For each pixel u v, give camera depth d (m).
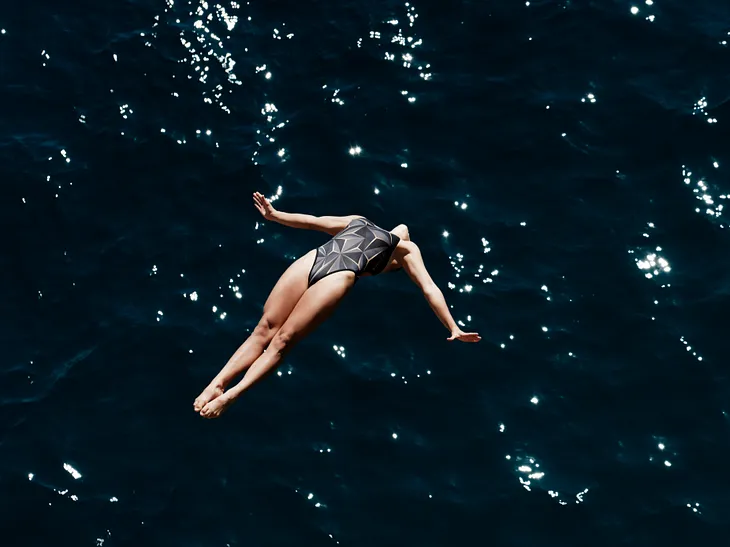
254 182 18.91
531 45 20.52
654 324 17.08
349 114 19.70
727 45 20.28
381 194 18.69
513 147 19.19
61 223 18.47
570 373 16.67
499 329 17.09
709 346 16.84
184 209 18.64
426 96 19.89
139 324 17.31
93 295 17.67
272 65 20.34
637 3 20.97
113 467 15.98
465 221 18.30
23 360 16.98
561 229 18.16
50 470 15.94
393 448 16.05
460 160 19.11
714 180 18.59
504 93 19.88
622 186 18.61
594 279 17.56
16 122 19.72
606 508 15.48
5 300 17.64
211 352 17.05
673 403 16.38
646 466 15.84
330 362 16.88
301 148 19.33
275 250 18.16
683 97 19.62
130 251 18.16
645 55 20.30
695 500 15.52
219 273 17.88
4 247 18.19
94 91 20.12
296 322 9.75
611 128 19.33
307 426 16.27
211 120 19.72
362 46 20.56
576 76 20.06
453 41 20.66
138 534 15.38
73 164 19.14
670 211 18.28
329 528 15.37
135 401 16.61
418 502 15.57
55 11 21.23
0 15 21.12
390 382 16.66
